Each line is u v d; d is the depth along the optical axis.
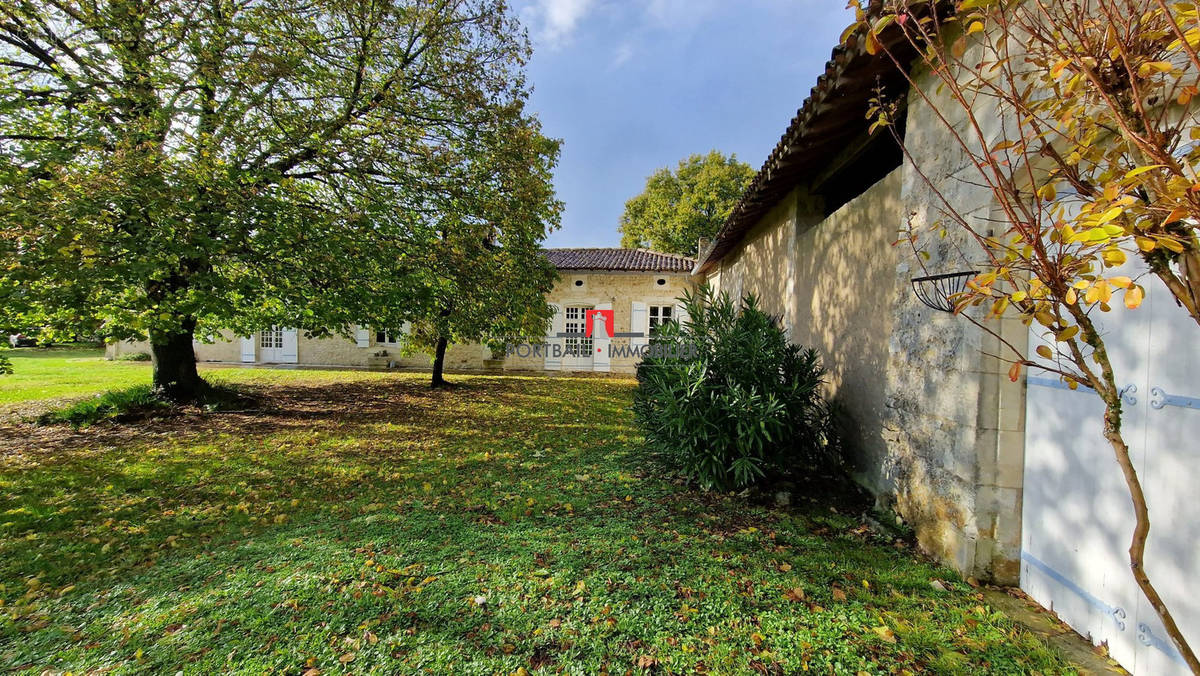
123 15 5.46
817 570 2.51
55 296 4.63
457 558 2.70
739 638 1.97
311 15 6.46
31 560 2.75
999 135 2.11
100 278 4.70
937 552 2.59
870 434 3.56
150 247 4.86
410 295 7.12
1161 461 1.63
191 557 2.79
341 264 6.23
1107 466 1.84
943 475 2.54
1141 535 1.06
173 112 5.47
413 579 2.46
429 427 6.73
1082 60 1.05
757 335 3.81
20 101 5.00
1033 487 2.21
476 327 9.05
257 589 2.38
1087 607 1.91
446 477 4.38
